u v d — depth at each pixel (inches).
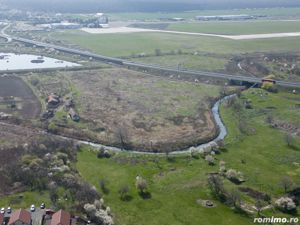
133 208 6166.3
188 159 7755.9
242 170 7293.3
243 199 6412.4
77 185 6569.9
